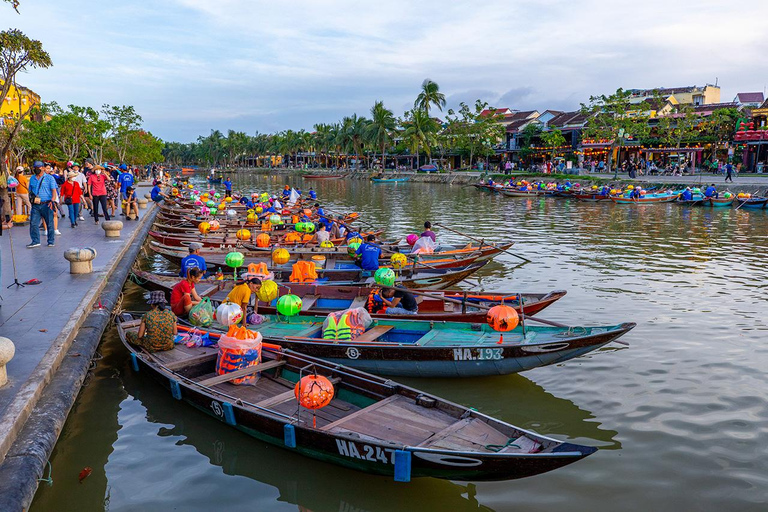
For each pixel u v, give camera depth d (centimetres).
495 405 843
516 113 8388
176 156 19312
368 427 649
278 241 1983
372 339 943
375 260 1409
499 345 844
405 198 4809
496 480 589
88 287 1086
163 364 820
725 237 2389
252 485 645
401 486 643
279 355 836
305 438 643
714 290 1457
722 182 4272
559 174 5697
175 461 691
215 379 766
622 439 740
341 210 3791
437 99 7100
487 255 1750
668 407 821
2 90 1797
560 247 2155
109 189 2281
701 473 660
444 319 1034
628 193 4006
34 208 1451
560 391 883
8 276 1166
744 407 816
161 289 1241
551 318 1229
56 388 686
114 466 678
